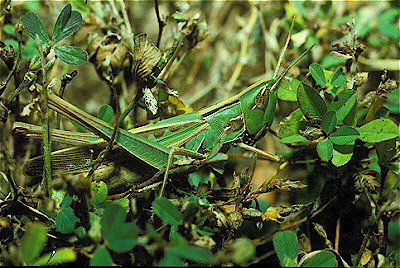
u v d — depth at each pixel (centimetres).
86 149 13
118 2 17
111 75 15
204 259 11
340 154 13
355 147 15
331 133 13
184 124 13
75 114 13
